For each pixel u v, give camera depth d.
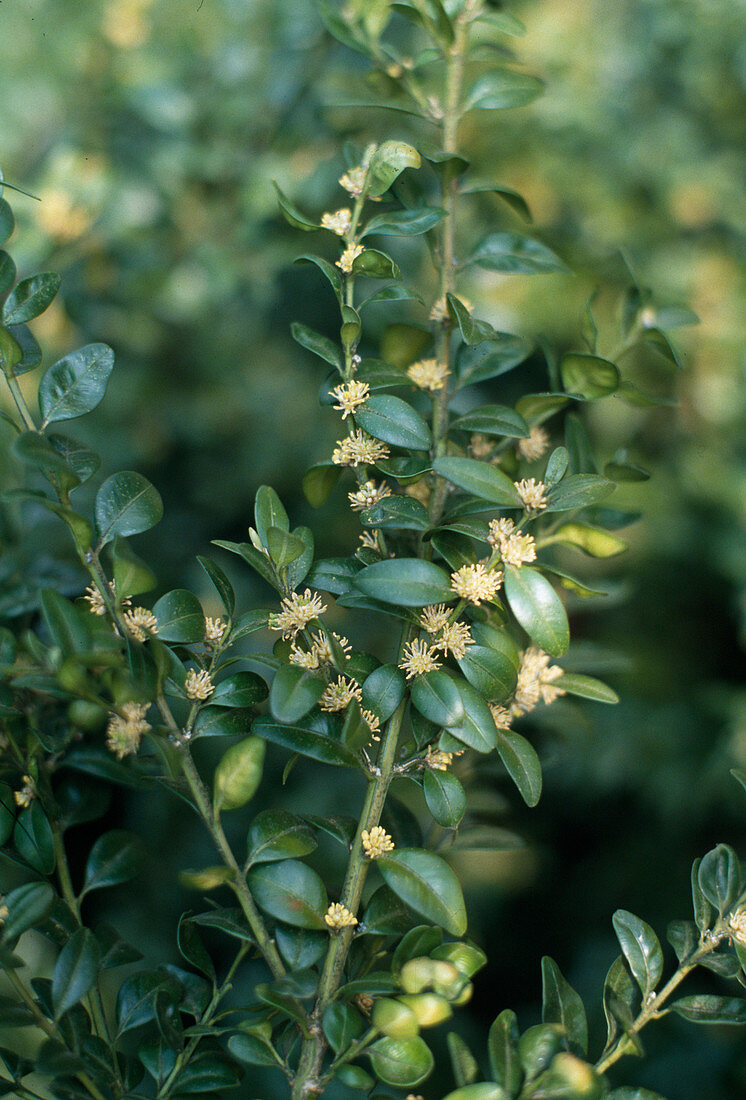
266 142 1.06
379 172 0.58
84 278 1.00
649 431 1.24
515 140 1.15
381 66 0.65
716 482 1.19
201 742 1.00
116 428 1.29
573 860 1.37
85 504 0.97
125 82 1.05
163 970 0.59
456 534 0.58
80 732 0.60
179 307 1.07
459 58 0.62
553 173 1.16
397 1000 0.55
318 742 0.57
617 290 1.18
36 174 1.11
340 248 0.60
